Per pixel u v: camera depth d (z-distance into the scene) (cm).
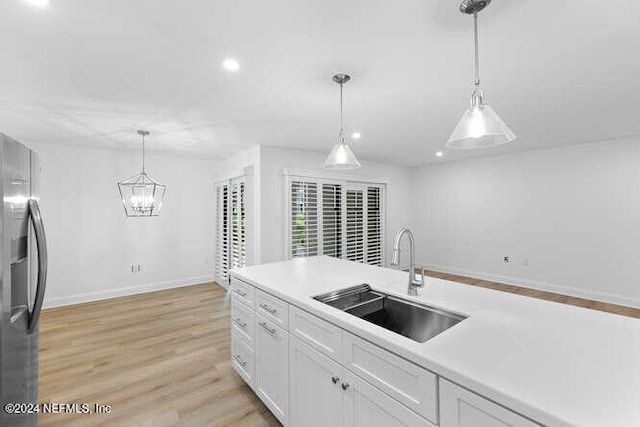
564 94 237
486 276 517
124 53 171
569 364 90
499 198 499
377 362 111
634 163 375
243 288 210
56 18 138
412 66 190
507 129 131
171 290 470
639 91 231
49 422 178
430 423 94
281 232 421
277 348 171
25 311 131
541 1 129
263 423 178
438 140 392
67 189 401
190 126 317
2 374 109
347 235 508
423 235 616
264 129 331
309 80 208
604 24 146
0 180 106
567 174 427
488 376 83
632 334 112
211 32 151
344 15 139
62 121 296
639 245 373
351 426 123
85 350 269
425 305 151
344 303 164
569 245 426
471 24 146
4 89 218
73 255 405
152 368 238
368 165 549
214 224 527
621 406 71
